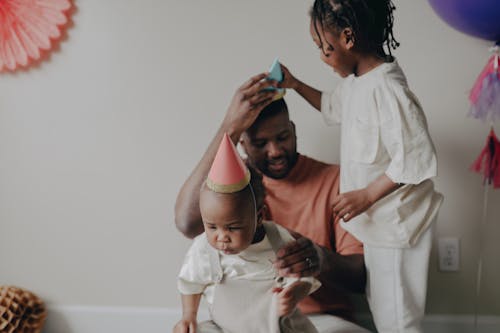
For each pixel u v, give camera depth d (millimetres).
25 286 1858
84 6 1754
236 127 1559
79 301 1854
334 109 1606
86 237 1842
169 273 1825
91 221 1836
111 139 1802
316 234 1652
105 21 1757
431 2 1469
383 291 1502
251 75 1729
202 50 1739
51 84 1800
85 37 1769
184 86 1757
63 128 1813
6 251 1861
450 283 1744
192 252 1385
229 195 1237
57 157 1826
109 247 1838
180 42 1743
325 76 1698
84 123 1805
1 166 1845
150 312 1831
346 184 1522
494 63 1461
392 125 1410
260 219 1352
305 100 1702
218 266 1360
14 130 1828
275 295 1348
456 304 1748
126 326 1840
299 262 1334
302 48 1701
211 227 1274
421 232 1479
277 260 1335
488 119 1479
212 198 1244
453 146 1702
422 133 1408
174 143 1782
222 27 1724
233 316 1371
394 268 1484
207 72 1744
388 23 1510
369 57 1462
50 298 1854
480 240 1722
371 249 1511
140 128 1788
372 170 1469
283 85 1622
